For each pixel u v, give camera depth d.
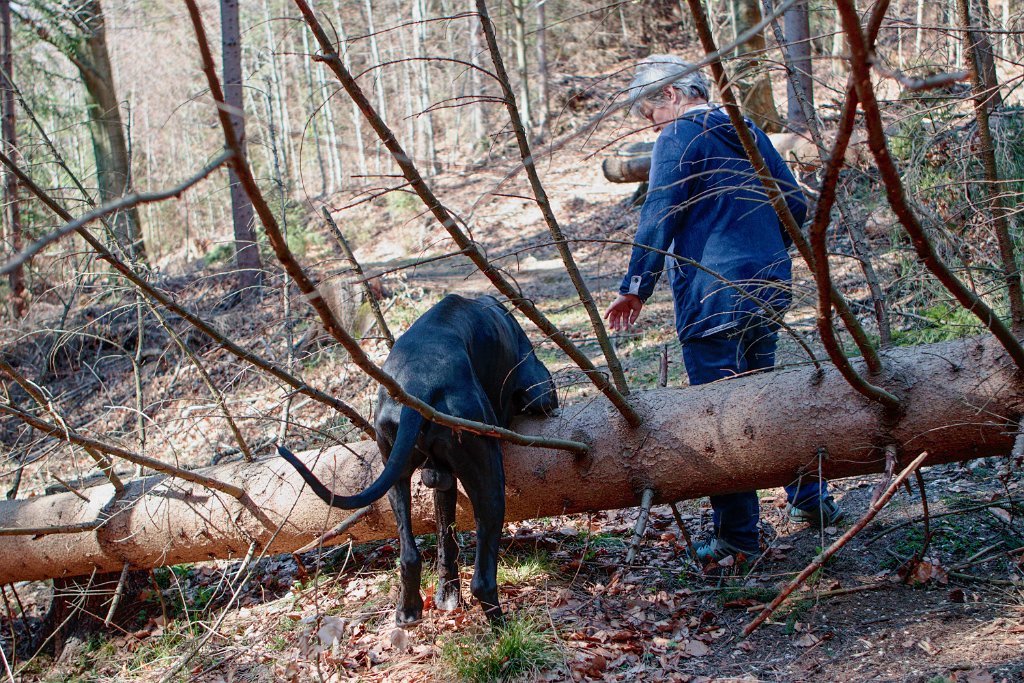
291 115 32.47
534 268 12.62
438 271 12.89
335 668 3.47
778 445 3.45
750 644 3.26
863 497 4.24
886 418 3.28
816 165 3.70
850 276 7.27
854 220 3.88
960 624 3.09
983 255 3.83
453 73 23.48
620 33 20.06
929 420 3.23
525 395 3.92
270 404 7.14
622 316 3.79
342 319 8.58
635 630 3.46
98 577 4.53
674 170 3.61
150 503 4.26
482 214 17.69
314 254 16.67
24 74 10.96
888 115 3.91
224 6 11.49
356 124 27.44
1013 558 3.44
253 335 8.04
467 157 24.88
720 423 3.54
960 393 3.19
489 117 27.72
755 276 3.61
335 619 3.32
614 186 17.59
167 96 22.19
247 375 7.34
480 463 3.38
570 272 3.51
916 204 3.31
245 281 9.77
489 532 3.43
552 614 3.62
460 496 3.98
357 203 2.70
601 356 7.43
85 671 4.15
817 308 2.68
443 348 3.43
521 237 15.87
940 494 4.07
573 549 4.27
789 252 3.87
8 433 5.80
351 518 3.63
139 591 4.65
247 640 3.92
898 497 4.14
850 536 2.66
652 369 6.68
